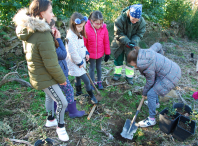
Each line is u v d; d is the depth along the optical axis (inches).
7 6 136.5
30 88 125.3
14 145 78.5
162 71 89.1
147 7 209.5
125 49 132.8
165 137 94.3
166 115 98.7
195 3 311.0
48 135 89.7
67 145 85.7
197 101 123.8
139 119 108.5
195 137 94.2
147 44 228.8
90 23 112.7
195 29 273.6
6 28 147.5
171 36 270.4
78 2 161.0
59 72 67.1
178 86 142.9
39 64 65.2
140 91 134.6
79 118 104.8
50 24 69.4
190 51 225.1
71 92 93.0
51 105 88.4
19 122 96.0
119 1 216.1
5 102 107.1
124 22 123.5
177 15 271.4
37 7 60.7
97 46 118.5
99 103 120.1
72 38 93.0
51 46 62.1
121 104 121.1
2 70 136.9
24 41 64.7
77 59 95.4
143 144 90.4
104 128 98.6
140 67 87.9
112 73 165.5
